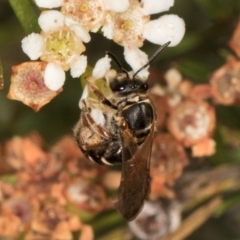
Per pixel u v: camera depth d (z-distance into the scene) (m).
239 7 0.09
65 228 0.09
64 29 0.08
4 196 0.09
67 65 0.08
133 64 0.08
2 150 0.10
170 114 0.09
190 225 0.09
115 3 0.08
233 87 0.09
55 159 0.09
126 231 0.09
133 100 0.08
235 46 0.09
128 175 0.08
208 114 0.09
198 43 0.09
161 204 0.09
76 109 0.10
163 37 0.08
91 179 0.09
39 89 0.08
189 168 0.09
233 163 0.09
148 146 0.08
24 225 0.09
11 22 0.10
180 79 0.09
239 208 0.10
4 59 0.10
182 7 0.10
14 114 0.10
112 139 0.08
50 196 0.09
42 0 0.08
